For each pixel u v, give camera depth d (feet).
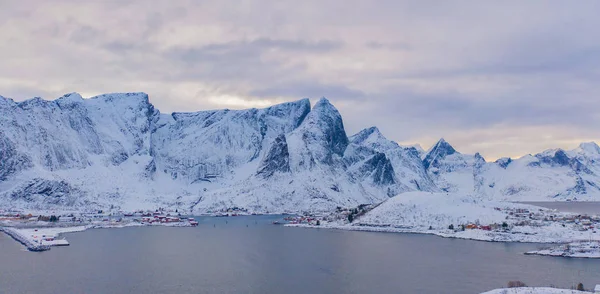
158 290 457.27
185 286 472.44
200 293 448.65
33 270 540.52
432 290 459.32
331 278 510.17
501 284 479.82
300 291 457.68
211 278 506.89
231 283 485.97
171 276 515.09
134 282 486.79
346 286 476.95
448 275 522.47
